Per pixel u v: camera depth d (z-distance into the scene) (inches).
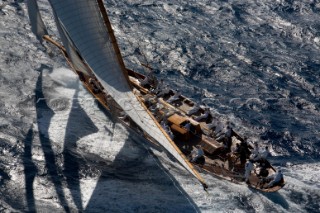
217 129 3024.1
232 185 2723.9
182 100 3344.0
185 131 2955.2
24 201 2468.0
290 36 4557.1
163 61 4052.7
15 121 3048.7
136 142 3021.7
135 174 2753.4
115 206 2500.0
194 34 4480.8
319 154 3147.1
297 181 2834.6
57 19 2972.4
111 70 2923.2
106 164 2805.1
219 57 4178.2
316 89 3843.5
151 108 3120.1
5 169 2657.5
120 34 4355.3
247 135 3270.2
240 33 4564.5
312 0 5098.4
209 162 2837.1
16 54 3757.4
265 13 4911.4
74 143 2938.0
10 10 4360.2
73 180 2652.6
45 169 2699.3
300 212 2586.1
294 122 3454.7
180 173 2797.7
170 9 4869.6
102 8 2780.5
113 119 3189.0
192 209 2532.0
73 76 3599.9
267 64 4126.5
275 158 3078.2
